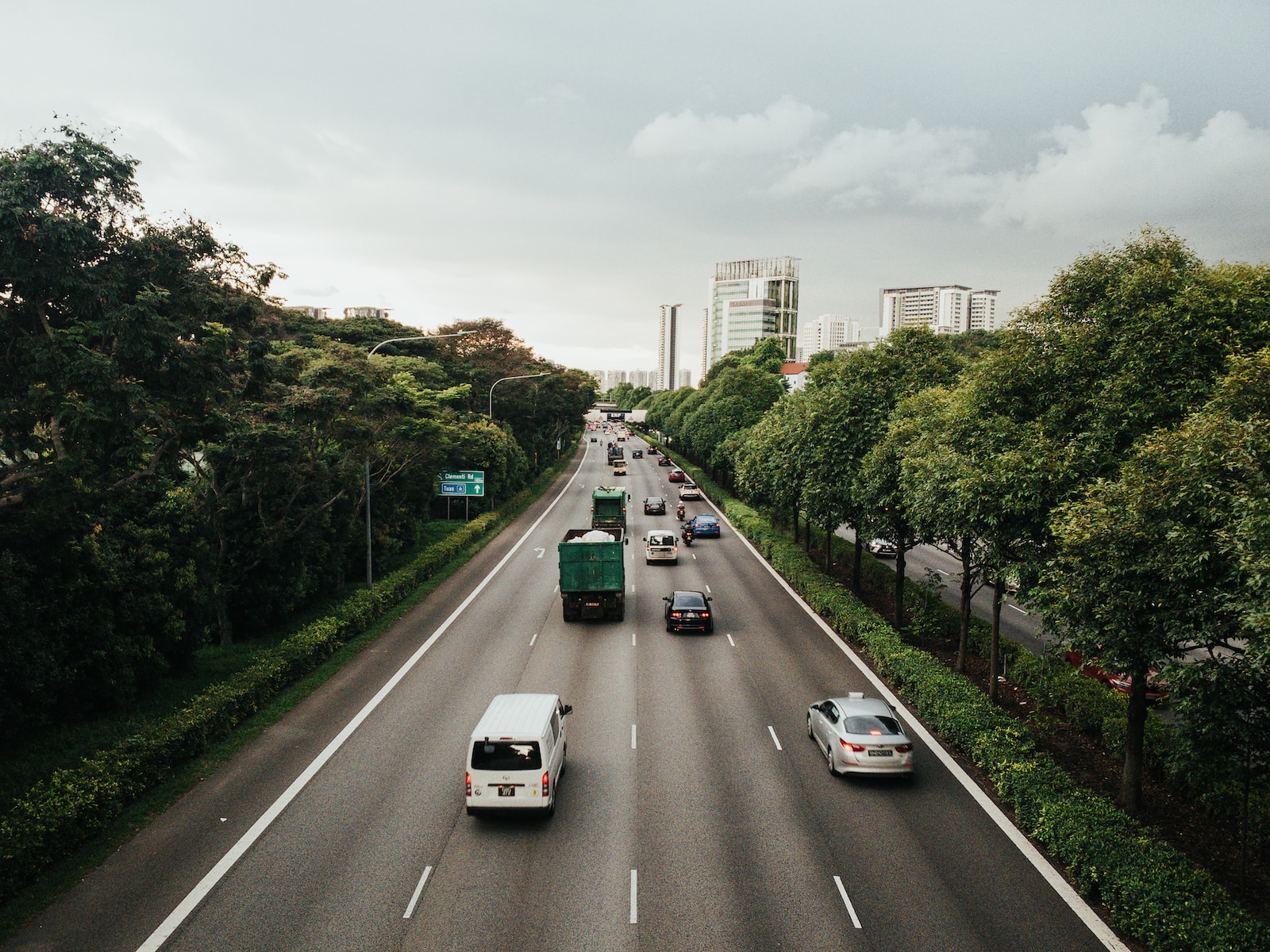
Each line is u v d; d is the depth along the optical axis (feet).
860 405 99.45
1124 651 44.47
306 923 40.16
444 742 64.39
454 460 174.50
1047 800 48.44
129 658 69.46
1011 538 58.85
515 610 110.73
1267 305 50.29
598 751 62.44
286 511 95.81
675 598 99.76
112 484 63.98
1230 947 33.37
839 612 98.32
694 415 284.61
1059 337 59.47
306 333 234.58
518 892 42.91
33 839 43.91
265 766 59.82
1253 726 38.75
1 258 49.88
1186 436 39.60
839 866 45.73
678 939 38.81
